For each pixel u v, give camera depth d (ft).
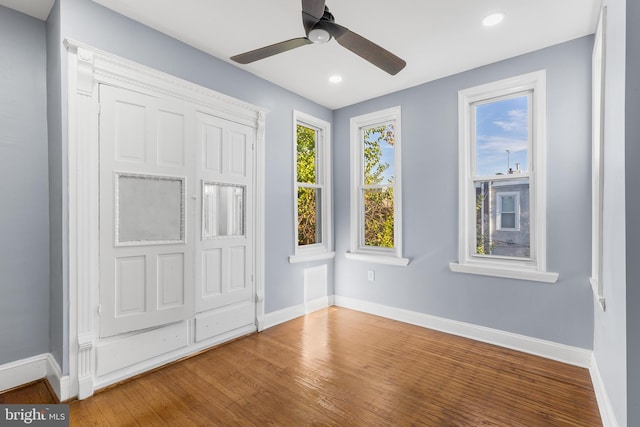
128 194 7.35
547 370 7.88
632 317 4.48
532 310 8.85
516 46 8.59
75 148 6.57
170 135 8.08
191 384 7.25
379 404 6.51
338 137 13.53
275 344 9.49
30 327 7.25
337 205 13.56
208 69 9.05
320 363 8.29
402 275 11.59
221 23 7.68
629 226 4.50
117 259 7.17
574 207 8.18
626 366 4.55
